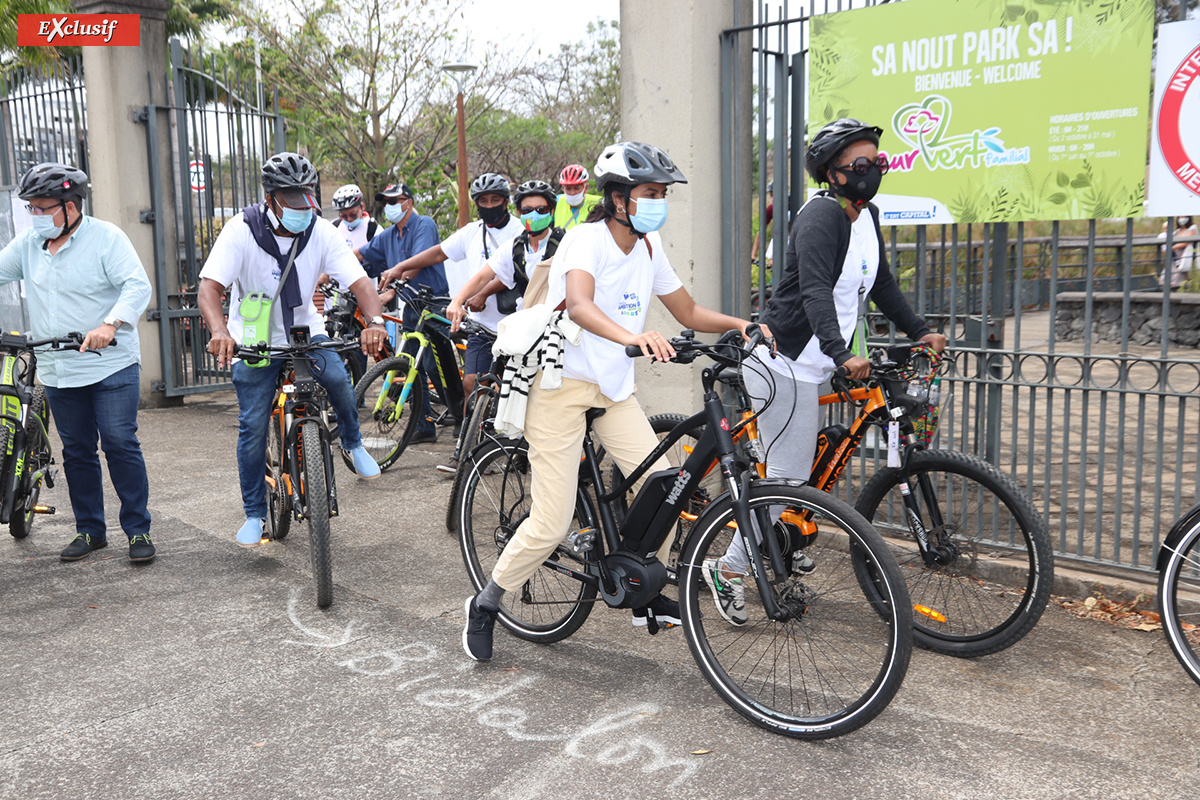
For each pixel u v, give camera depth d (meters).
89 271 4.27
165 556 4.57
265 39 18.67
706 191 4.92
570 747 2.84
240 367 4.32
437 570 4.40
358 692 3.20
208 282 4.09
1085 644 3.54
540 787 2.63
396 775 2.69
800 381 3.48
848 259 3.34
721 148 4.93
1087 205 3.86
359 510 5.36
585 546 3.27
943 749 2.81
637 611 3.33
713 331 3.31
